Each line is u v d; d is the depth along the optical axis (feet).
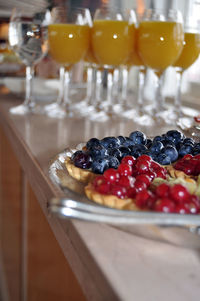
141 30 3.93
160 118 3.86
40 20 4.05
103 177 2.12
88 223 1.89
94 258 1.56
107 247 1.65
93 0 7.64
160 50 3.87
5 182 4.81
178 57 3.97
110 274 1.44
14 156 4.21
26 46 4.09
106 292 1.42
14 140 3.45
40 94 4.75
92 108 4.29
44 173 2.69
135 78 6.21
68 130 3.50
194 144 2.82
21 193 4.09
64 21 4.00
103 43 3.98
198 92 5.55
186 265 1.51
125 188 2.01
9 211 4.66
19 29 4.06
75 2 7.70
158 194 1.84
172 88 5.79
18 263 4.40
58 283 3.29
